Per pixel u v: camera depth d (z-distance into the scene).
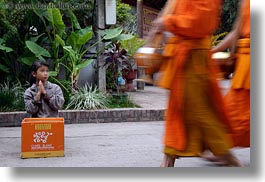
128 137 4.83
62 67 7.52
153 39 2.60
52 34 7.31
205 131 2.53
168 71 2.52
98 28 7.29
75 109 6.27
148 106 6.88
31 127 3.76
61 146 3.81
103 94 6.91
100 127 5.70
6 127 5.86
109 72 7.76
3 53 7.19
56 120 3.83
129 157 3.73
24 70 7.15
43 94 4.05
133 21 10.99
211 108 2.54
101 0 7.26
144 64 2.60
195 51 2.49
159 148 4.15
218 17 2.54
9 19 7.32
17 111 6.17
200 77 2.49
